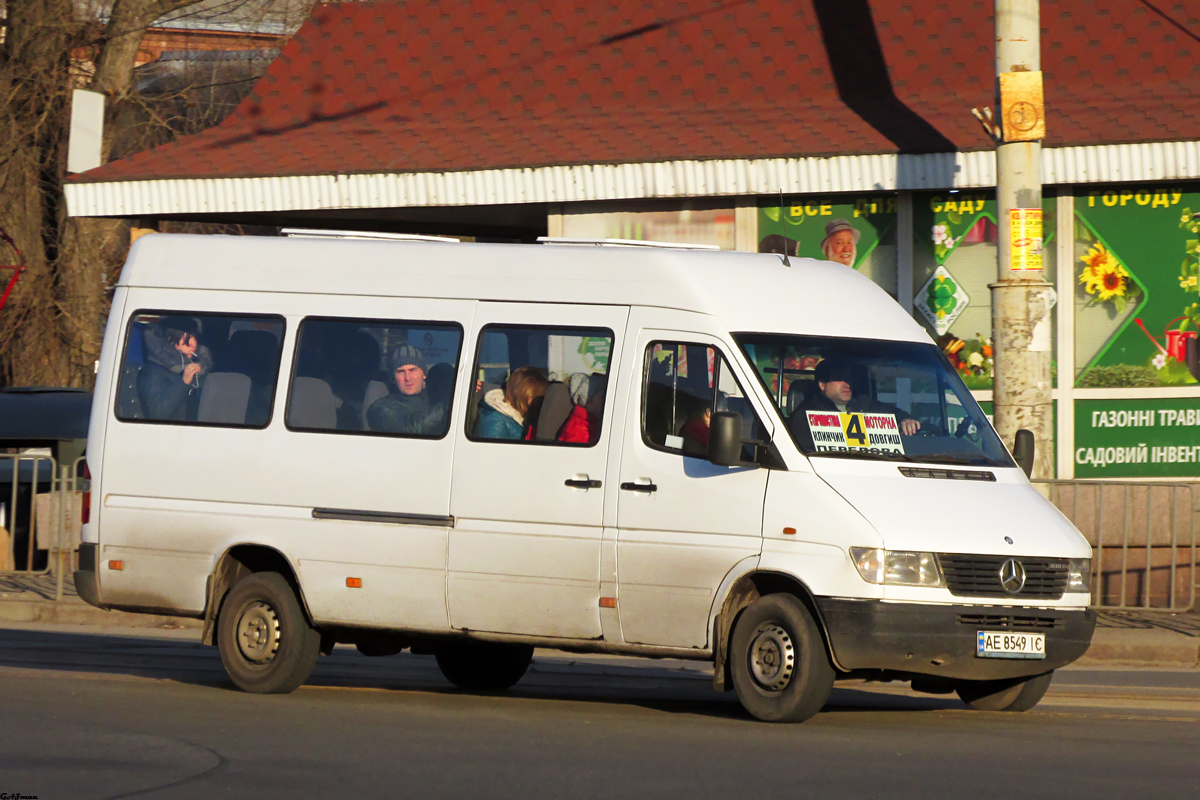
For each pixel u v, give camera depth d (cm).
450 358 2144
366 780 1539
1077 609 1927
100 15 5681
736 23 3809
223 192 3712
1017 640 1877
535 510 2047
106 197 3791
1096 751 1742
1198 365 3344
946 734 1864
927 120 3369
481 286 2150
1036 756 1700
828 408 1981
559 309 2092
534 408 2080
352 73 4059
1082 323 3375
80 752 1698
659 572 1966
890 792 1484
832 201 3484
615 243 2148
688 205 3550
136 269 2381
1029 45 2686
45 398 4038
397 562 2127
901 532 1853
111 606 2331
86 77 5647
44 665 2609
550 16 4003
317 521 2184
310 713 2009
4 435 3916
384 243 2245
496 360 2112
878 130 3359
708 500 1945
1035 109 2675
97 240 5650
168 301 2344
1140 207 3350
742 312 2027
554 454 2047
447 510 2102
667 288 2039
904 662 1842
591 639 2027
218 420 2273
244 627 2238
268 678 2206
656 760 1652
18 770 1592
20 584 3447
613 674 2636
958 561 1861
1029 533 1912
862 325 2095
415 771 1585
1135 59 3472
